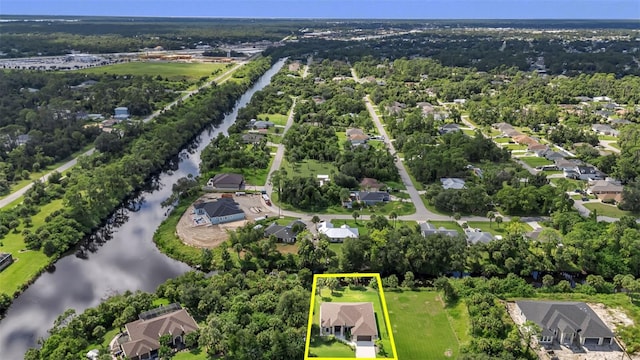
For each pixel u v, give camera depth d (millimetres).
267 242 150000
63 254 158625
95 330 111062
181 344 109875
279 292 126625
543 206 180500
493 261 147000
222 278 131125
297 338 107062
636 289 128125
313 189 188125
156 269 150875
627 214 181875
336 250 154000
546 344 110750
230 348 105312
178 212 184625
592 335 109812
